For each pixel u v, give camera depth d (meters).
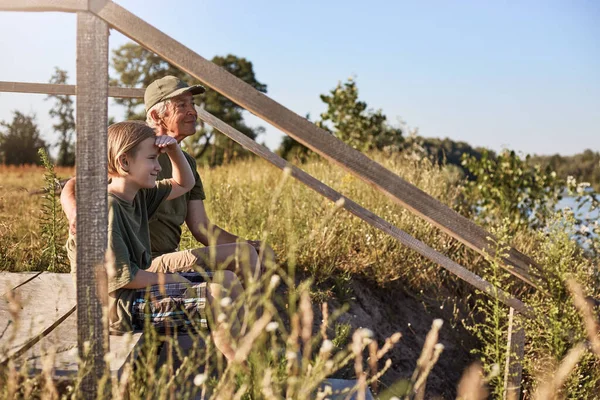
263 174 7.98
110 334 2.49
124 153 2.72
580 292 3.45
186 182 3.29
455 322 5.14
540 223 7.34
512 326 3.47
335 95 11.95
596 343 3.42
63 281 3.32
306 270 4.79
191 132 3.75
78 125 2.13
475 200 7.87
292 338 1.98
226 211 5.63
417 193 2.66
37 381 1.99
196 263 3.01
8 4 2.08
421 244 3.41
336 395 2.65
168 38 2.21
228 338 2.18
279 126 2.37
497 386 3.55
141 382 2.22
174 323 2.54
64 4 2.11
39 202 6.26
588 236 5.86
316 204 5.82
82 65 2.12
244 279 2.99
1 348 2.14
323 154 2.43
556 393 3.39
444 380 4.65
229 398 1.87
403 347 4.79
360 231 5.55
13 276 3.44
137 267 2.57
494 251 3.03
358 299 4.93
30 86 3.98
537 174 7.61
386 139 11.80
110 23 2.14
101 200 2.15
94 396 2.06
